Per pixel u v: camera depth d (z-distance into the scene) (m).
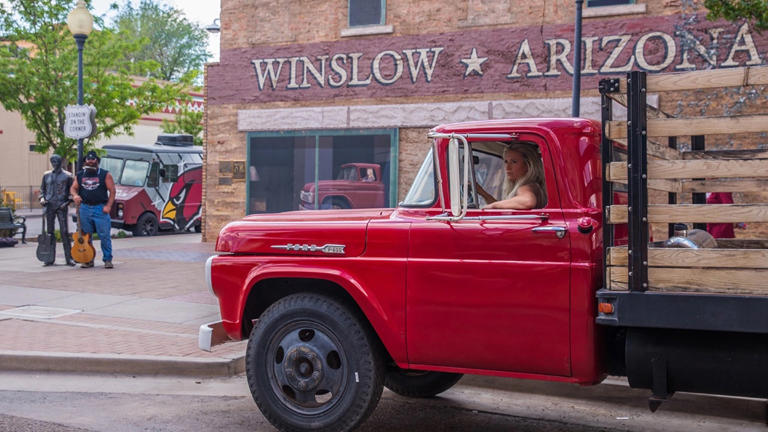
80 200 13.27
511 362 4.52
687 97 13.08
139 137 36.72
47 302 9.93
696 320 3.95
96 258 15.38
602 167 4.25
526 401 6.16
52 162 14.05
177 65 65.62
